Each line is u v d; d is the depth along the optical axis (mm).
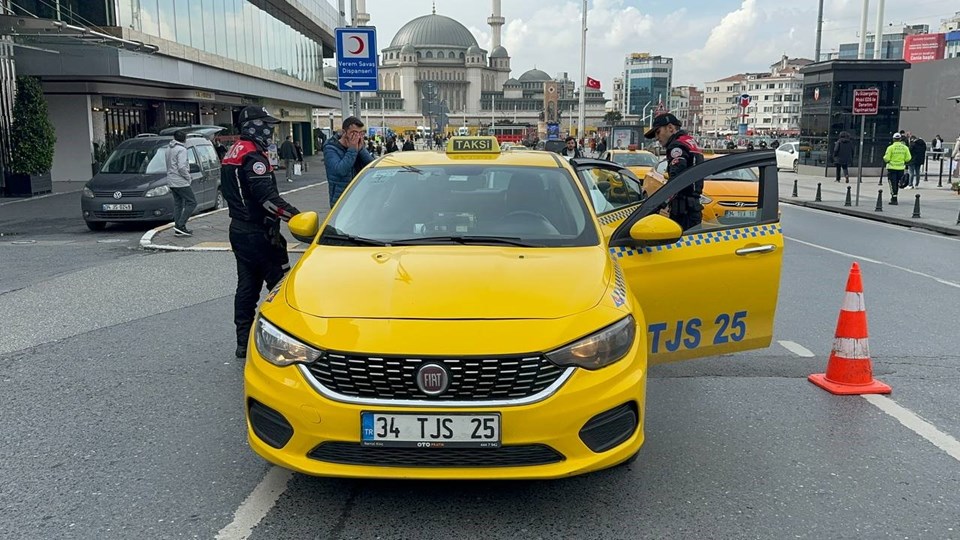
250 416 3576
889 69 28984
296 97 44875
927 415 4883
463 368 3234
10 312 7695
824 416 4859
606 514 3592
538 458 3281
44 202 19828
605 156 18609
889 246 12625
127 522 3521
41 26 17484
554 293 3598
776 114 160375
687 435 4551
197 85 28219
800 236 13938
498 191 4812
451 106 154500
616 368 3420
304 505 3678
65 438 4504
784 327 7105
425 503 3695
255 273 6082
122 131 28828
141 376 5664
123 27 22297
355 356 3270
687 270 4605
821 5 36031
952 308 7926
